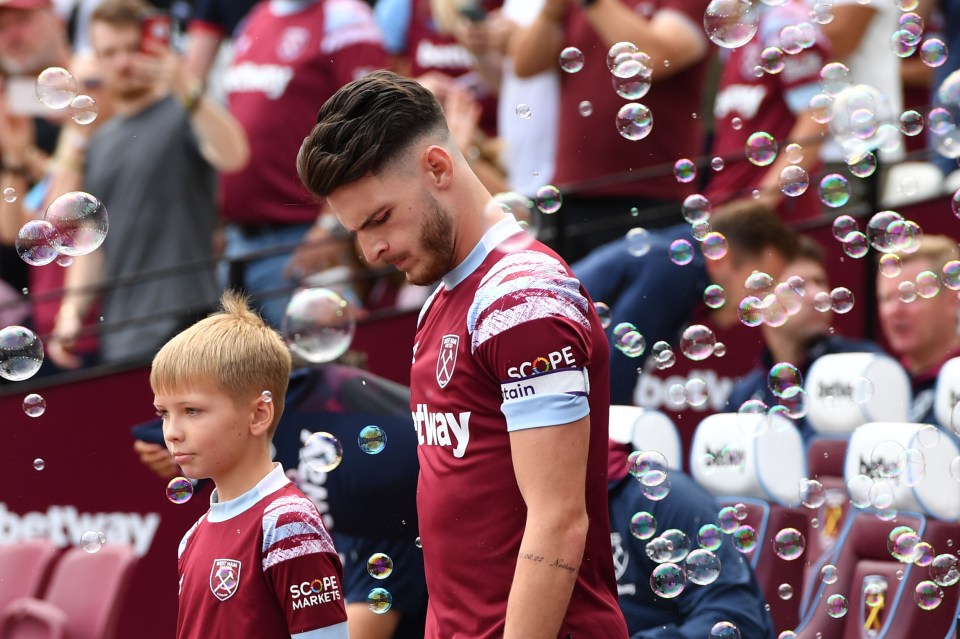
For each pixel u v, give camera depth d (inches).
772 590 265.7
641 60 266.7
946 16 425.4
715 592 223.8
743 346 370.6
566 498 154.5
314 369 245.8
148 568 348.5
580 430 155.9
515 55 395.5
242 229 405.1
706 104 433.4
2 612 332.5
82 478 355.3
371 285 409.1
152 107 395.5
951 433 279.6
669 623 225.5
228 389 191.0
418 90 165.0
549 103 392.8
